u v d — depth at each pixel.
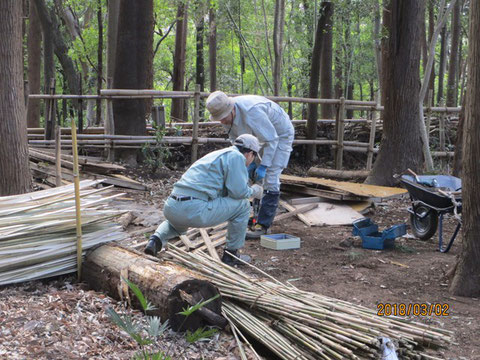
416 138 10.83
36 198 4.96
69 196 5.07
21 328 3.71
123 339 3.70
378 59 18.98
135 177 10.55
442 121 13.54
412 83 10.68
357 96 39.38
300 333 3.74
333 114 23.36
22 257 4.62
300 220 8.33
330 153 14.29
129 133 11.48
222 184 5.05
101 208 5.19
